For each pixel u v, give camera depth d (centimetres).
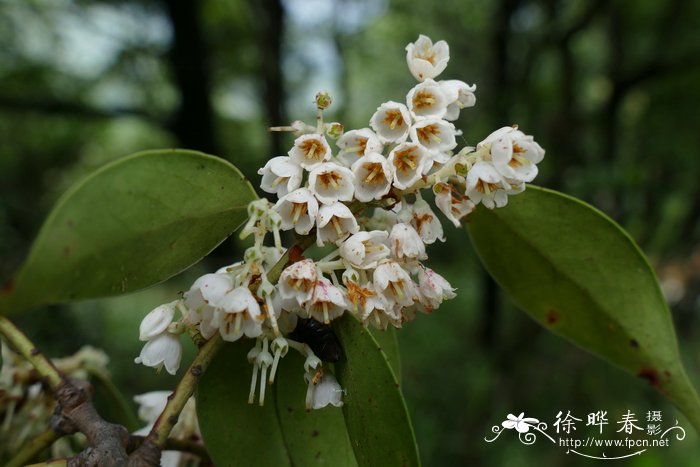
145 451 116
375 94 1127
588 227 172
